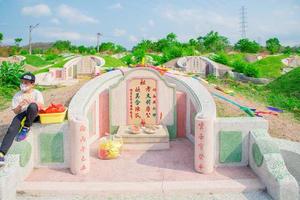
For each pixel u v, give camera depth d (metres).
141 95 8.02
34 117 5.73
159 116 8.07
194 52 39.66
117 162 6.52
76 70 28.00
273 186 5.16
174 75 8.82
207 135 5.84
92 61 29.36
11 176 5.00
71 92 10.46
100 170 6.10
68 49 65.56
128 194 5.33
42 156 6.14
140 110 8.06
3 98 14.05
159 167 6.25
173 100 8.03
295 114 10.86
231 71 28.67
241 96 12.52
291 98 14.93
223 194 5.34
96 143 7.52
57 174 5.90
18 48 56.72
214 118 6.22
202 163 5.90
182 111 8.16
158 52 56.03
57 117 6.03
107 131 8.15
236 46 61.81
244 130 6.22
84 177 5.77
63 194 5.32
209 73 29.64
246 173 5.95
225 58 32.97
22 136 5.73
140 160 6.63
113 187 5.38
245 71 27.94
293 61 37.03
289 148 7.14
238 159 6.29
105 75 8.48
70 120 5.88
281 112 10.80
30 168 5.96
